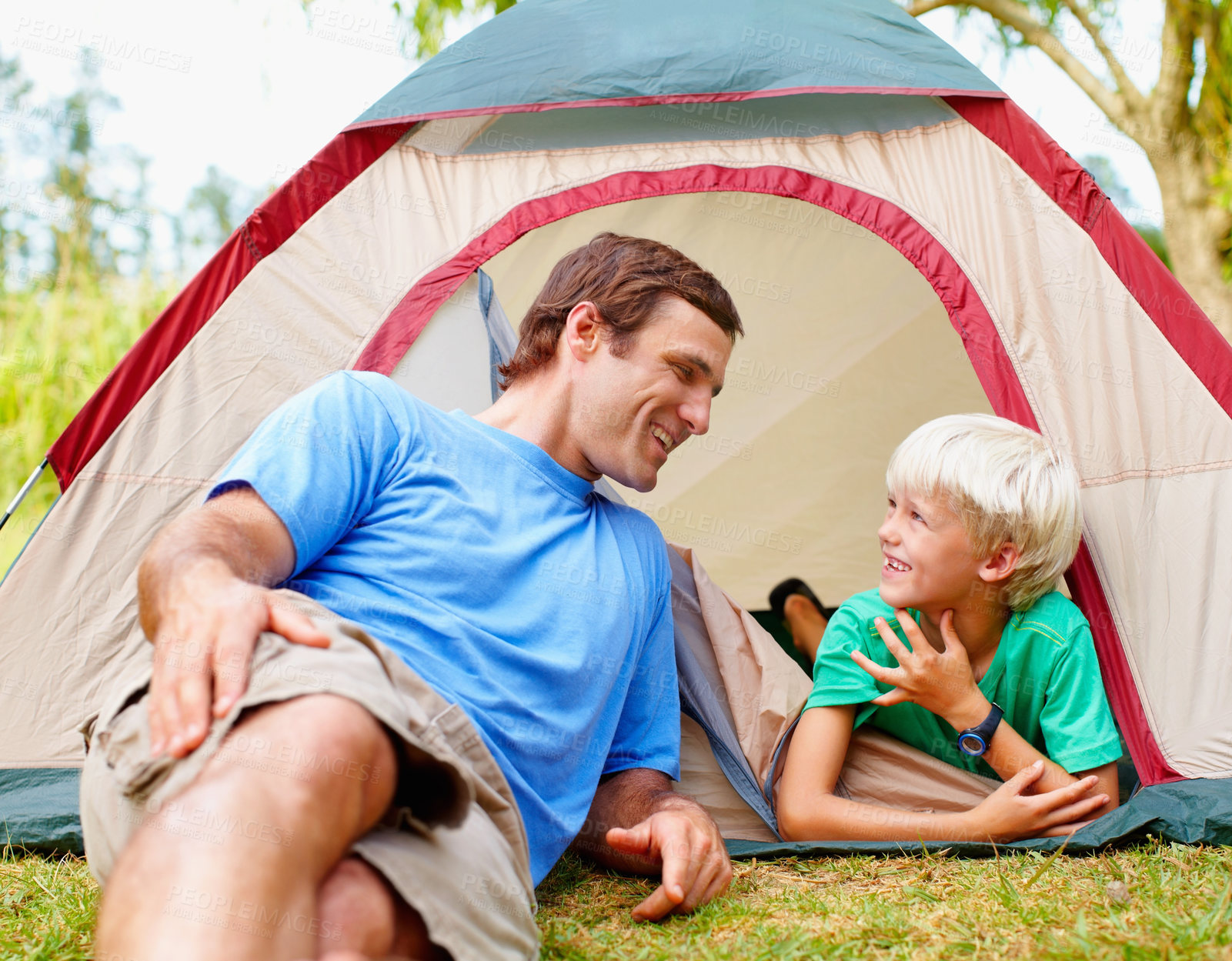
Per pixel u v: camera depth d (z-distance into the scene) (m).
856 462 3.09
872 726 1.72
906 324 2.93
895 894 1.29
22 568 1.83
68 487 1.87
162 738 0.80
